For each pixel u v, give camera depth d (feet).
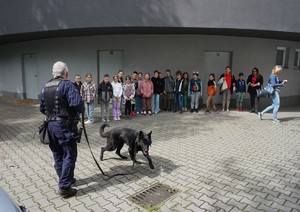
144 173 14.52
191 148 18.97
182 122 27.53
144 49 36.17
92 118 26.73
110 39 36.58
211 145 19.71
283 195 12.26
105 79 27.27
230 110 34.88
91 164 15.72
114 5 28.50
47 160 16.17
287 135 22.67
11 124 25.96
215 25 28.48
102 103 27.53
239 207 11.18
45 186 12.84
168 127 25.34
